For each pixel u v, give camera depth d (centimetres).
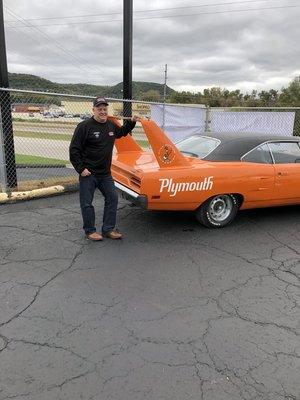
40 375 246
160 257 432
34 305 326
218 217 526
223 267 415
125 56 838
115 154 571
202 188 484
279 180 539
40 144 1149
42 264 403
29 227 511
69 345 276
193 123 1078
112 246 456
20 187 687
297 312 334
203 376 252
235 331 302
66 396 230
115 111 905
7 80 628
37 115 809
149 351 273
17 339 281
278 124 1112
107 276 383
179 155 477
